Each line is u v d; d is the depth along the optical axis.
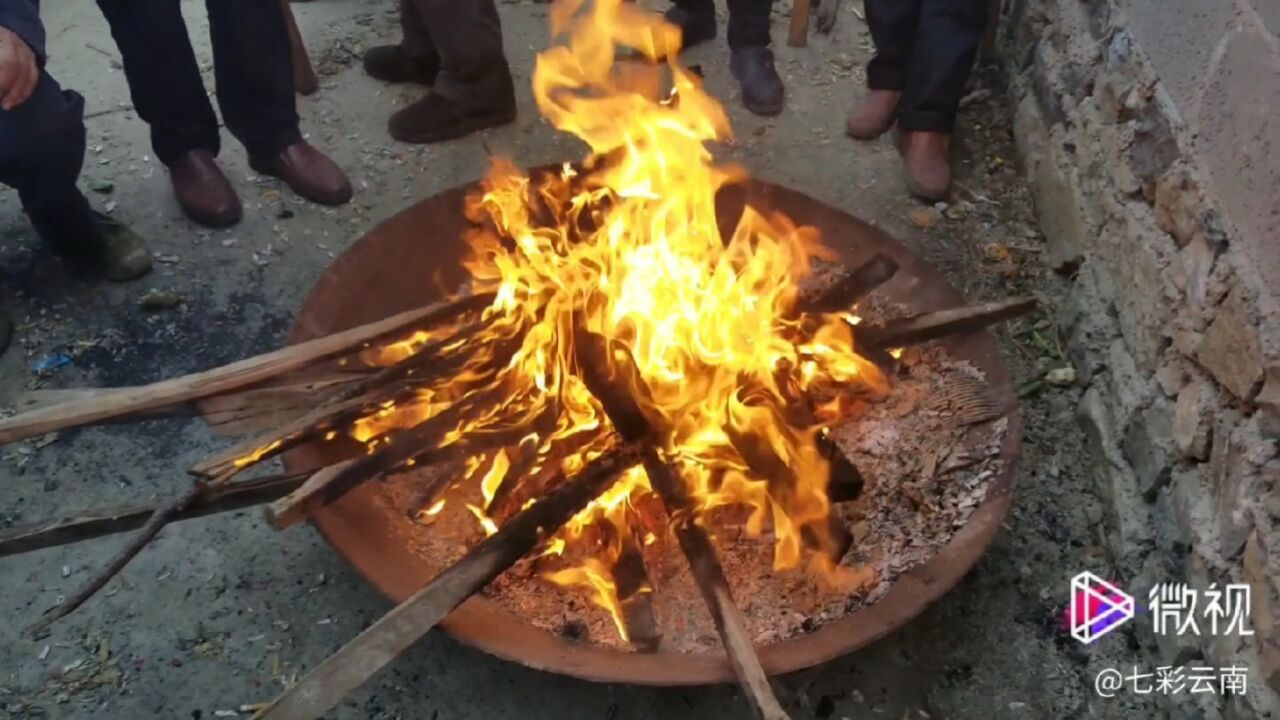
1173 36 1.95
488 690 1.74
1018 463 1.84
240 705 1.71
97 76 3.06
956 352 2.07
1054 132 2.58
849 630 1.55
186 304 2.41
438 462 1.68
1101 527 1.99
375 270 2.09
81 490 2.02
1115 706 1.74
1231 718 1.56
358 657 1.41
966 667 1.79
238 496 1.63
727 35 3.14
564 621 1.67
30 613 1.82
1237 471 1.59
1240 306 1.62
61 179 2.21
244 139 2.67
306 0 3.38
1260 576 1.50
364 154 2.85
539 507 1.61
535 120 2.96
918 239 2.63
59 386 2.22
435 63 3.06
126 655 1.77
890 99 2.91
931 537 1.81
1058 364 2.29
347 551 1.61
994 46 3.16
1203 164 1.80
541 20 3.33
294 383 1.82
